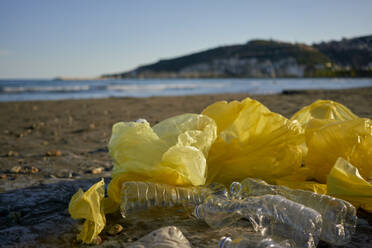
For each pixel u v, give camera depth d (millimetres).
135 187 1709
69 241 1527
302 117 2816
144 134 1921
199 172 1810
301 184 1950
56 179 2633
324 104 2826
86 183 2498
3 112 9547
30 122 7254
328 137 2059
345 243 1413
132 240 1504
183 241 1292
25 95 19234
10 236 1578
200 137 1970
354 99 9266
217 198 1642
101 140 4750
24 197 2154
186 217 1748
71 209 1490
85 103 12469
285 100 10789
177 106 10617
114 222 1709
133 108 10125
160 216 1761
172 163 1790
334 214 1445
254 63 163625
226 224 1588
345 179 1760
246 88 26828
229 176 2066
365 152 2018
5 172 2930
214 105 2430
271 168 2049
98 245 1468
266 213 1445
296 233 1340
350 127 2037
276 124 2156
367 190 1677
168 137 1993
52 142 4688
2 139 5043
